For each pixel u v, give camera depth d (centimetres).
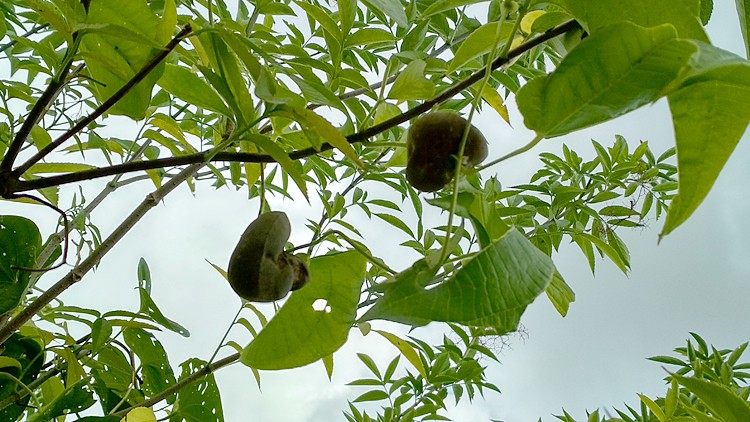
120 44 105
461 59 116
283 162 91
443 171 83
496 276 60
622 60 50
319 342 86
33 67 161
